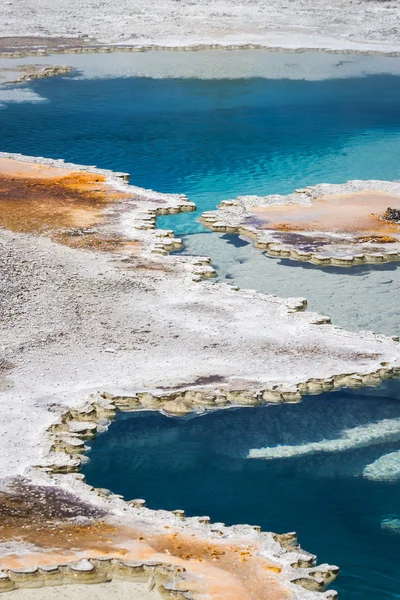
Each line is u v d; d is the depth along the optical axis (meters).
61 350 23.11
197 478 18.55
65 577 14.93
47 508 16.89
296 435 20.17
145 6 78.75
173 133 45.75
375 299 27.55
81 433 19.81
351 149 43.44
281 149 43.28
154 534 16.22
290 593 14.67
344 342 24.25
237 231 33.19
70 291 26.66
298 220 34.12
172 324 24.83
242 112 49.84
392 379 22.77
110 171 39.62
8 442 19.00
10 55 63.72
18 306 25.45
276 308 26.28
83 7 78.44
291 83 56.69
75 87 55.38
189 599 14.30
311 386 22.02
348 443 19.89
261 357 23.17
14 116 48.62
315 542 16.48
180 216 34.78
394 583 15.38
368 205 35.88
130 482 18.33
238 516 17.22
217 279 28.86
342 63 62.34
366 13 76.25
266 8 77.81
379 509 17.53
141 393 21.22
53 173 39.19
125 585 14.88
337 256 30.50
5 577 14.70
